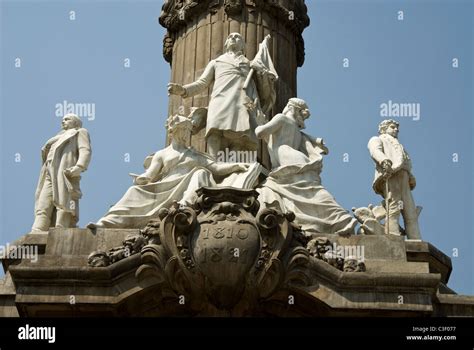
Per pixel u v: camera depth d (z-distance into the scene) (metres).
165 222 14.01
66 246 14.45
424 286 13.87
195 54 17.69
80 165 15.41
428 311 13.77
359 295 13.88
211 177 15.48
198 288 13.89
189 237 13.98
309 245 14.22
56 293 13.79
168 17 18.50
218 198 14.15
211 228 13.91
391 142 16.00
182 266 13.85
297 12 18.52
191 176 15.37
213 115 16.22
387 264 14.37
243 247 13.83
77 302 13.74
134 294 13.85
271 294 13.93
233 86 16.45
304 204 15.13
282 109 17.36
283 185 15.36
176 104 17.69
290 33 18.25
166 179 15.32
